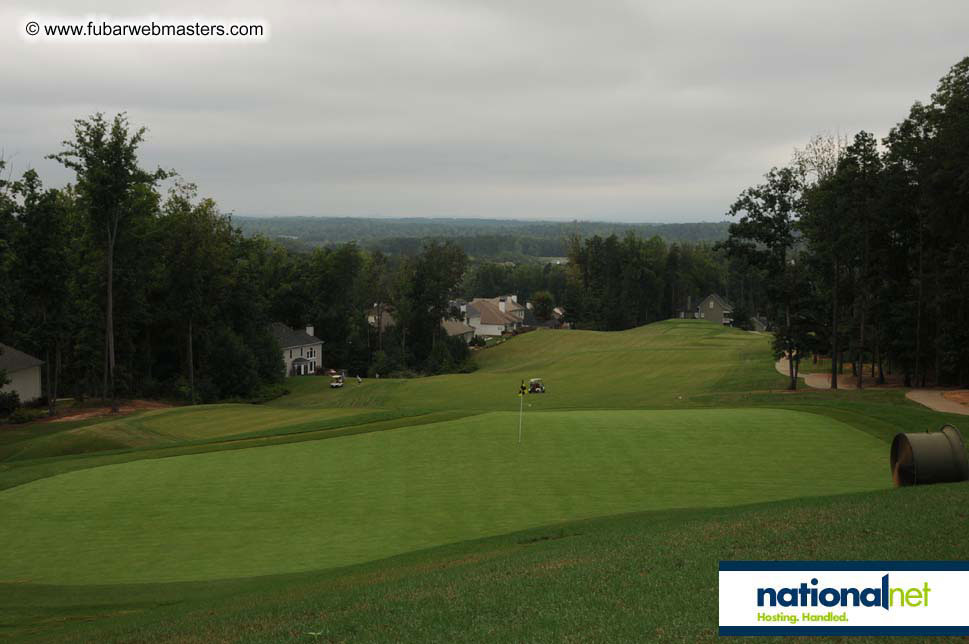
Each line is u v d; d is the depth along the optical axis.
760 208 65.38
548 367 101.44
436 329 128.38
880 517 18.33
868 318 65.06
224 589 20.16
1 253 62.38
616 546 18.50
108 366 77.69
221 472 32.66
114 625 17.03
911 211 62.50
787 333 64.88
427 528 24.81
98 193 67.00
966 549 15.70
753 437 35.62
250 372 88.44
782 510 20.64
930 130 61.31
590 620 13.40
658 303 192.38
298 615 15.66
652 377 84.25
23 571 22.45
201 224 84.06
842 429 36.97
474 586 16.14
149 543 24.55
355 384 96.94
